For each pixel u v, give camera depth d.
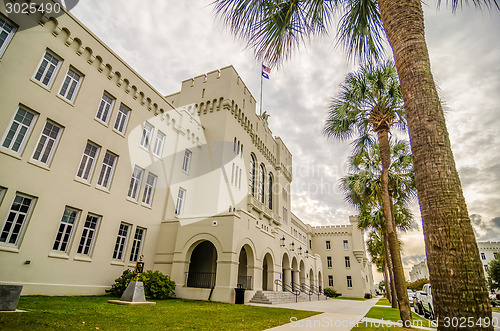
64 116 13.36
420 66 4.86
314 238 53.56
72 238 13.23
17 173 11.30
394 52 5.31
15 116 11.66
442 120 4.58
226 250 16.38
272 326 8.28
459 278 3.68
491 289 38.03
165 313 9.32
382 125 12.93
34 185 11.84
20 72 11.70
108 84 16.02
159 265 17.69
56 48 13.22
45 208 12.14
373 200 18.64
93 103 14.95
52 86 12.98
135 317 7.99
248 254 19.52
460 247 3.81
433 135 4.46
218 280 15.98
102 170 15.40
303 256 33.12
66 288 12.51
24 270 11.14
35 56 12.30
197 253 21.31
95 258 14.11
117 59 16.66
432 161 4.34
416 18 5.22
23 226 11.45
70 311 7.98
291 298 22.16
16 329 5.10
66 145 13.33
